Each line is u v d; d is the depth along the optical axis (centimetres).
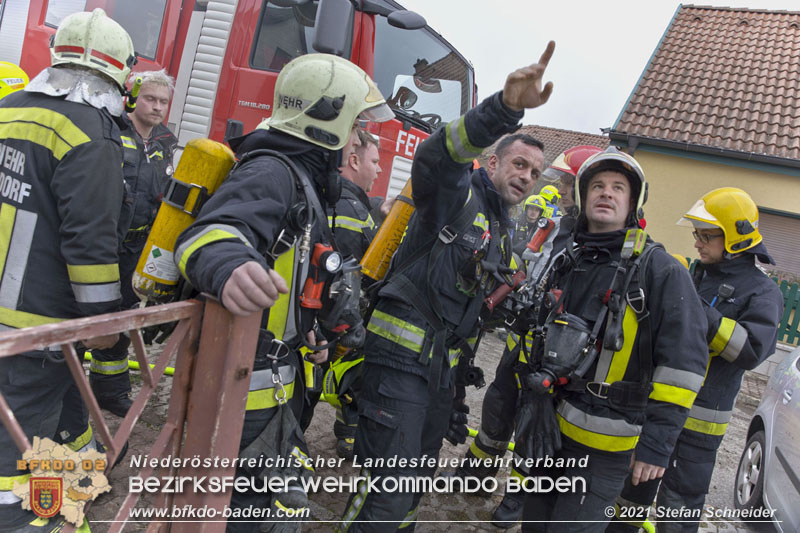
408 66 518
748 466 367
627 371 199
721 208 270
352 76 163
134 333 114
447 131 173
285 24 486
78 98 168
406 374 209
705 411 262
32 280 167
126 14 521
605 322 204
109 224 169
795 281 1023
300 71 160
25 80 329
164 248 142
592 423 199
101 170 166
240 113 494
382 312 218
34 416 167
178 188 141
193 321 131
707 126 1109
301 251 150
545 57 145
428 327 211
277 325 152
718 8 1393
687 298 195
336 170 169
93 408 108
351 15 398
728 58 1255
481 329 251
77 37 170
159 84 330
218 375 127
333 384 256
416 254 218
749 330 250
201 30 516
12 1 540
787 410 331
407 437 205
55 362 165
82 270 165
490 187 229
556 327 204
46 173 165
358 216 264
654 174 1115
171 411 133
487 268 213
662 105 1168
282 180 147
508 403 307
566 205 399
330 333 194
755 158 1019
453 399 249
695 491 265
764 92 1158
